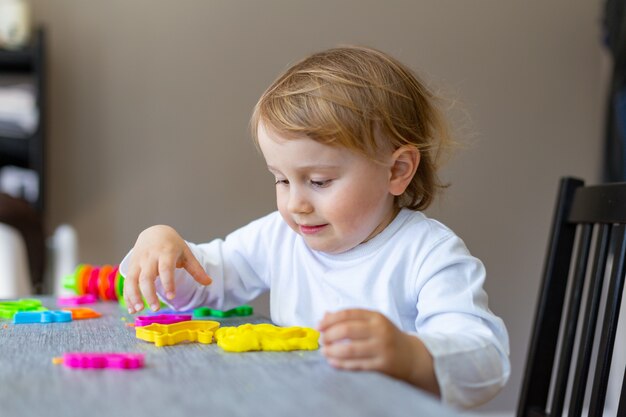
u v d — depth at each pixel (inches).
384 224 35.0
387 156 33.3
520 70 97.7
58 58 89.5
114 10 90.4
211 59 91.9
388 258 34.0
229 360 22.0
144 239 34.3
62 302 41.6
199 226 91.9
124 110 90.8
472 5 96.3
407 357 22.2
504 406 97.1
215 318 36.3
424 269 32.5
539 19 98.0
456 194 95.8
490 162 96.7
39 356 22.7
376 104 32.9
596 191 36.4
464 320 28.5
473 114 96.3
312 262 36.5
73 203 90.1
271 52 92.7
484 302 30.7
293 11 92.9
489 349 24.9
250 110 92.5
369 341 21.4
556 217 39.3
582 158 99.3
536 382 38.4
